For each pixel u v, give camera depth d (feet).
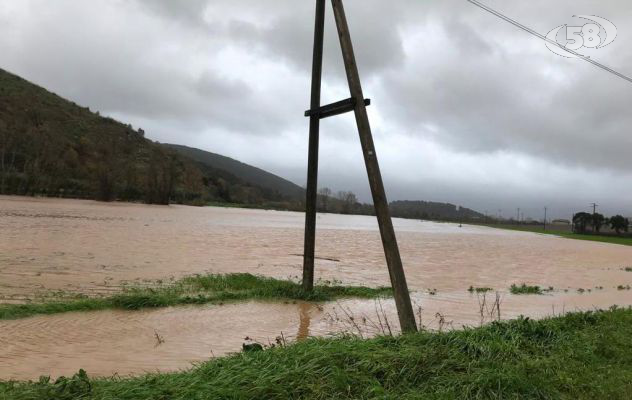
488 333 21.66
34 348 21.45
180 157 460.96
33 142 280.51
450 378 16.05
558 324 26.03
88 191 262.67
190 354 21.91
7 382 15.96
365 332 27.78
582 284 57.93
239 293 36.24
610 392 16.63
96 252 58.44
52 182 245.04
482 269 68.69
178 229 108.99
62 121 388.57
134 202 282.97
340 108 31.40
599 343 22.63
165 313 29.63
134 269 47.60
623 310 33.81
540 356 19.95
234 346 23.62
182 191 358.43
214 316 29.68
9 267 43.47
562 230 391.45
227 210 318.65
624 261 100.22
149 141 465.88
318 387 14.35
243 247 78.43
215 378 15.14
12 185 225.35
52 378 17.88
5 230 76.79
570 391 16.57
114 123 454.40
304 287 37.68
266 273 51.11
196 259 58.90
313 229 37.78
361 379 15.12
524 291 47.98
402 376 15.93
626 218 307.78
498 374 16.30
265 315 30.78
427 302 38.81
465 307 37.45
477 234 214.07
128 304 30.42
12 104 359.05
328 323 29.60
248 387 14.21
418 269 63.72
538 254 107.76
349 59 27.32
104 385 14.76
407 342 19.40
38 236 71.82
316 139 36.45
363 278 52.80
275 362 16.14
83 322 26.35
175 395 13.76
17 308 27.58
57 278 39.93
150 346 22.85
